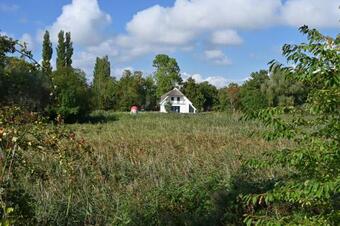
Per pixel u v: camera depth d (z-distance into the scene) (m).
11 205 5.32
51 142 5.39
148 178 11.98
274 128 5.23
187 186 10.11
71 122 47.91
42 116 5.49
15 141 5.07
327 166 4.88
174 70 116.06
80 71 53.69
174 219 8.96
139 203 9.39
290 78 4.91
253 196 5.19
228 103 58.16
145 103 104.50
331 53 4.63
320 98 4.77
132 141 21.16
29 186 9.01
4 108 5.20
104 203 9.49
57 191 9.35
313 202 5.17
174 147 18.45
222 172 11.38
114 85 92.75
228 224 8.55
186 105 98.00
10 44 5.10
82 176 10.28
